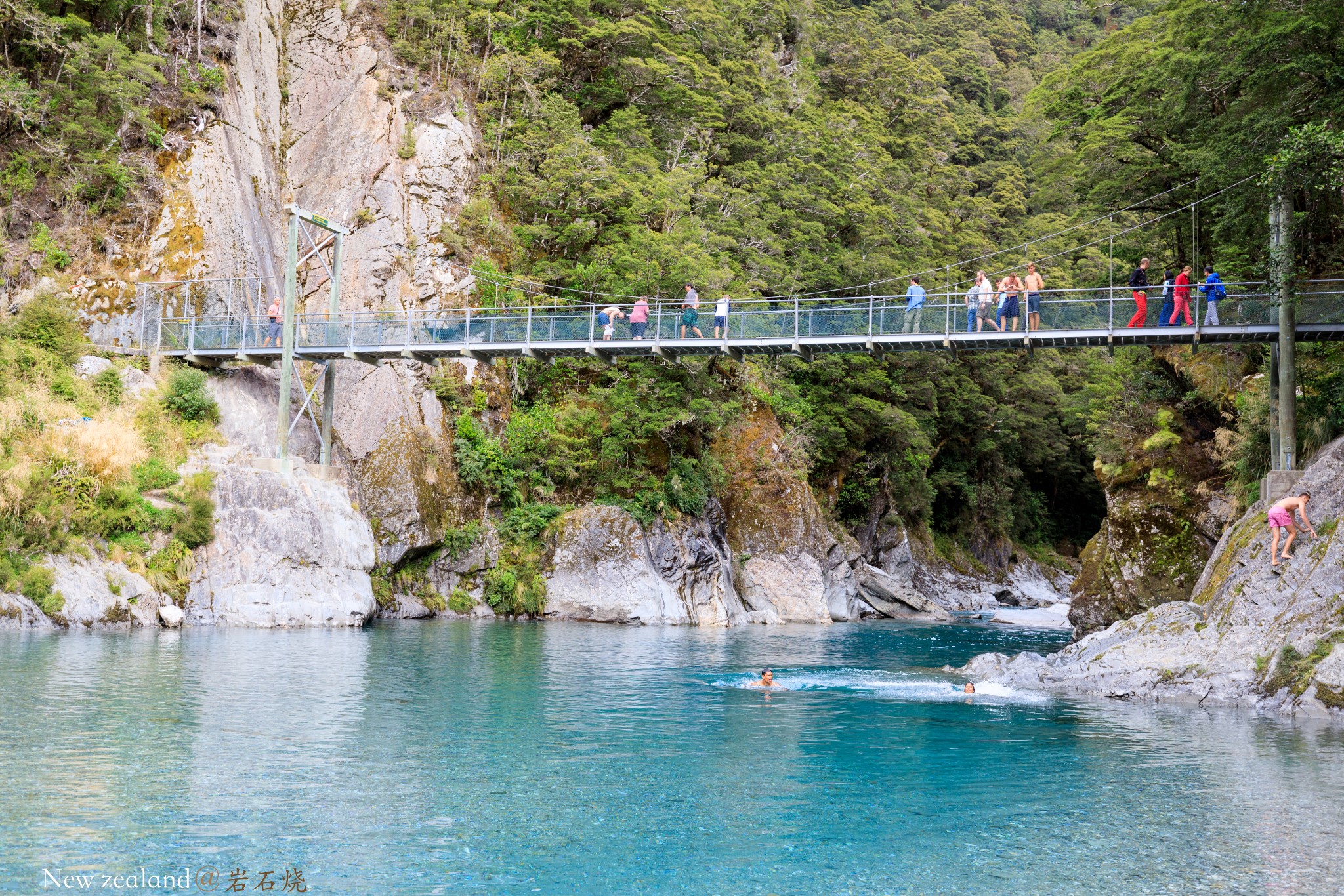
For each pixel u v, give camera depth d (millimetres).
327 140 44688
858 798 10531
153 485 26672
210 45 40906
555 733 13586
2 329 29688
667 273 41938
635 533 35812
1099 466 30844
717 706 16406
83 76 36375
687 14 59281
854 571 48125
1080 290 26391
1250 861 8570
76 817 8828
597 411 40438
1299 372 25062
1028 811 10078
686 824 9430
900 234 63219
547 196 45375
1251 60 23875
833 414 51656
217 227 37594
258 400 33781
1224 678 17875
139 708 13680
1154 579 28641
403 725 13633
